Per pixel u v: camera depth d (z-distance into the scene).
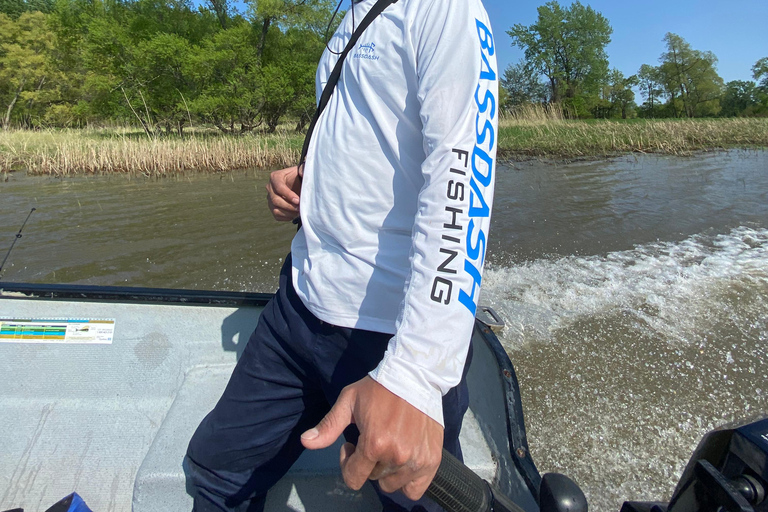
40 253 5.85
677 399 2.97
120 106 22.86
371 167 0.89
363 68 0.89
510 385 1.44
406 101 0.85
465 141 0.75
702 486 0.89
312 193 0.98
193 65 22.12
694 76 70.00
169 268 5.42
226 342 1.85
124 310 1.81
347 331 0.94
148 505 1.38
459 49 0.77
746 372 3.28
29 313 1.78
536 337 3.72
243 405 1.14
